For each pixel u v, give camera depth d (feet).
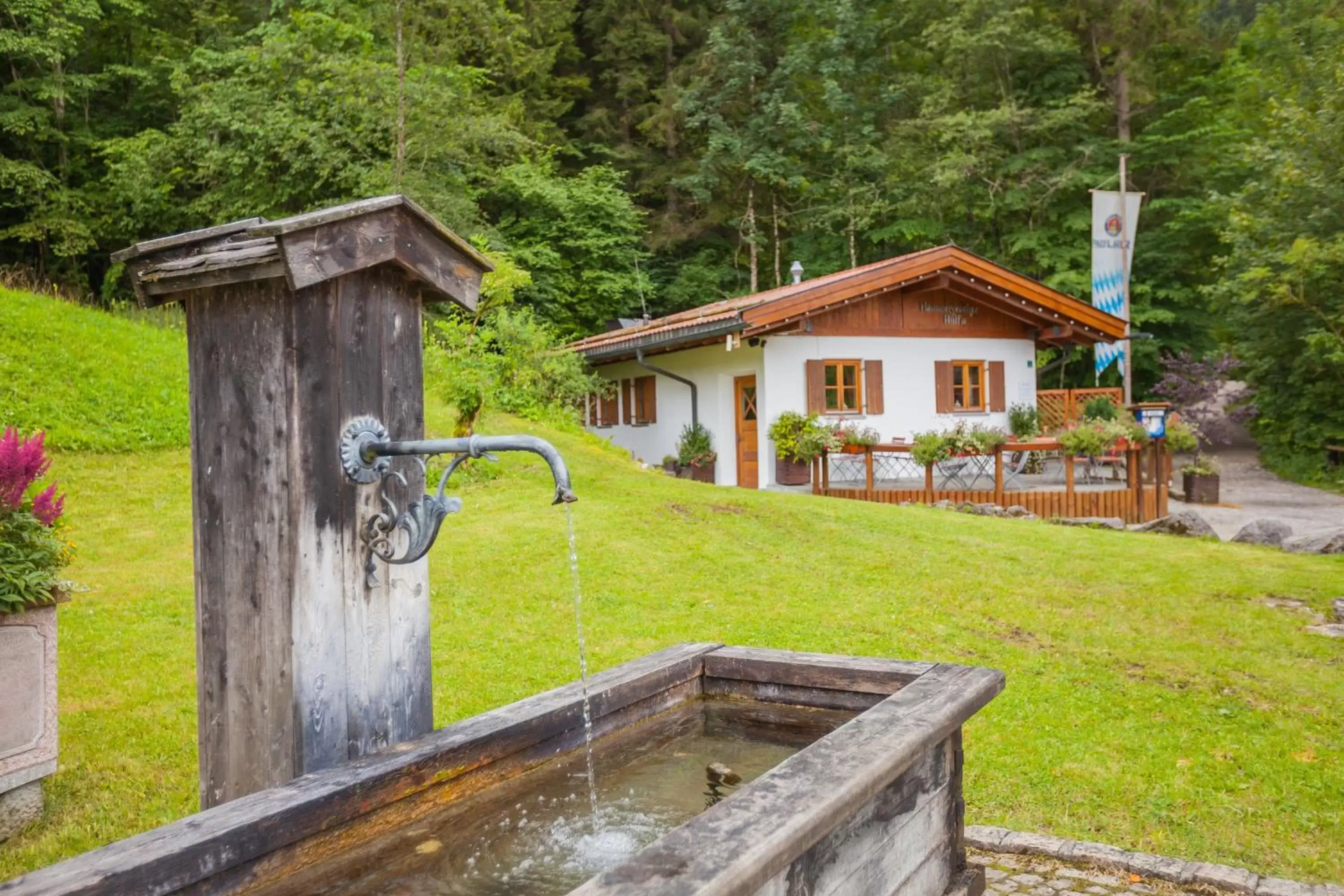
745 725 12.05
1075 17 102.94
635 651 21.42
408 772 8.87
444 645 21.36
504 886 8.13
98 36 80.84
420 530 9.30
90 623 21.72
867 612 24.75
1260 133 92.32
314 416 9.16
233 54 70.23
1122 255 69.82
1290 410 78.48
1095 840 13.66
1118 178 93.45
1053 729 17.54
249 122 66.23
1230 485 73.00
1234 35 103.71
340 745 9.42
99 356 42.11
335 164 65.57
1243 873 12.33
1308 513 55.47
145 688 18.29
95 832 13.08
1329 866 12.78
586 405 76.89
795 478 54.08
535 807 9.63
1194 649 22.20
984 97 105.60
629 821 9.54
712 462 60.34
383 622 9.86
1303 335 74.33
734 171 107.24
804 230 110.22
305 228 8.64
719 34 106.83
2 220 75.77
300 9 76.74
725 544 31.04
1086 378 99.25
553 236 88.28
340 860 8.15
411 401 10.16
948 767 10.57
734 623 23.62
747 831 6.85
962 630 23.53
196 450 9.68
